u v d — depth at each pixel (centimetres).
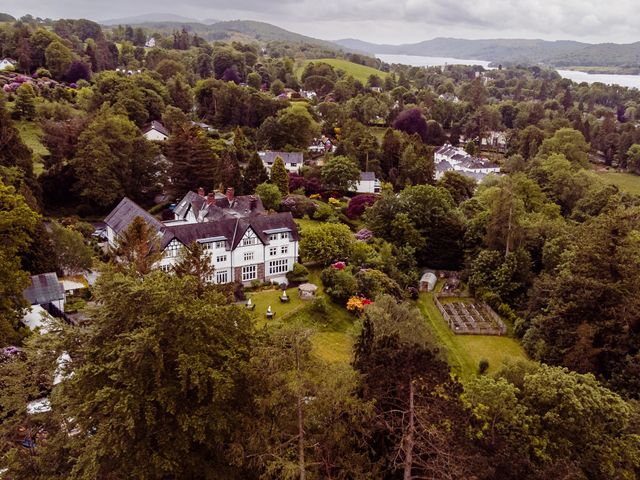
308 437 2583
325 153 13200
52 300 5228
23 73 15738
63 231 6044
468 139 18950
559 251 6881
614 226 4806
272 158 11900
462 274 7625
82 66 16038
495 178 11125
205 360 2447
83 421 2406
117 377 2259
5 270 4044
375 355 2823
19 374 2628
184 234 6147
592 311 4812
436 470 2248
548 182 10756
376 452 2719
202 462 2511
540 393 3161
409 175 11581
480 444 2573
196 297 2870
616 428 3078
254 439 2441
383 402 2597
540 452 2838
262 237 6588
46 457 2495
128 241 4797
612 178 14662
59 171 8450
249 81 19612
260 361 2444
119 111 11406
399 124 16712
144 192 9069
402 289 6962
